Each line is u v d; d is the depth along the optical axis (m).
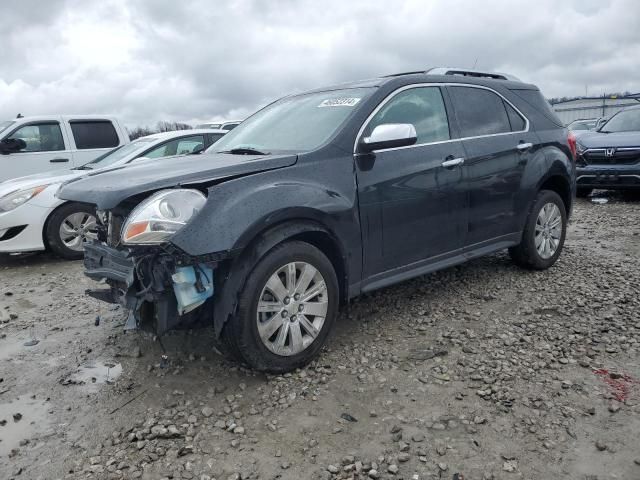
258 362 3.24
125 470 2.55
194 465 2.57
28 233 6.58
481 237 4.64
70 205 6.79
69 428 2.93
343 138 3.71
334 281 3.53
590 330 3.89
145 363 3.66
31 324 4.52
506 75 5.36
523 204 4.97
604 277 5.11
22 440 2.83
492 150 4.61
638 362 3.40
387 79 4.18
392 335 3.93
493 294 4.70
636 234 7.07
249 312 3.13
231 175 3.26
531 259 5.18
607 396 3.02
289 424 2.87
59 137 9.85
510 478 2.41
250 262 3.13
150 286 3.01
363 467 2.51
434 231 4.20
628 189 9.52
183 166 3.51
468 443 2.66
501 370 3.35
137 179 3.24
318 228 3.41
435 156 4.16
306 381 3.30
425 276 5.26
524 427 2.77
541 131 5.20
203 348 3.81
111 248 3.41
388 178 3.82
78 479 2.50
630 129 10.05
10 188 6.67
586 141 9.90
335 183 3.54
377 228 3.79
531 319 4.13
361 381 3.29
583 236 7.09
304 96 4.59
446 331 3.96
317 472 2.50
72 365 3.69
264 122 4.50
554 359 3.47
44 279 6.00
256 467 2.54
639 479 2.38
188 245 2.89
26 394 3.32
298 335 3.38
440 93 4.43
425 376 3.32
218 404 3.10
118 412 3.07
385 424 2.84
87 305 4.95
